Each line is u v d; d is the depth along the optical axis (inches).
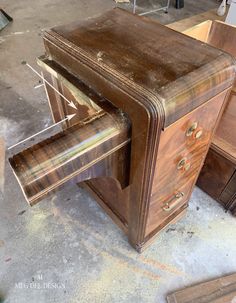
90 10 113.0
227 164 39.0
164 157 23.8
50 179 19.0
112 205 39.2
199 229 43.4
